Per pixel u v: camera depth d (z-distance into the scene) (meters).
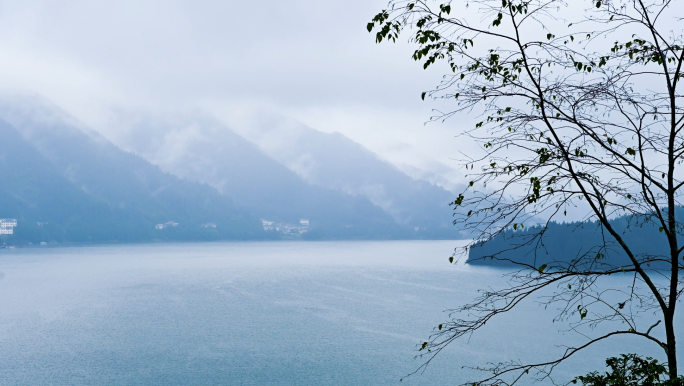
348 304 101.50
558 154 6.74
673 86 6.47
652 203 6.74
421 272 168.88
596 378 7.52
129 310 98.31
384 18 6.41
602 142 6.53
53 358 63.34
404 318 85.75
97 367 59.06
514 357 59.28
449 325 7.70
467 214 6.61
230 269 186.25
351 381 52.53
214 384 52.12
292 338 72.44
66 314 94.69
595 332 70.25
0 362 61.44
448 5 6.19
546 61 6.51
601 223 7.20
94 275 166.25
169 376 55.22
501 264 183.00
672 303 6.80
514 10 6.26
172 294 120.62
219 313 93.31
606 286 69.31
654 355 57.75
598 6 6.43
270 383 52.22
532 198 6.45
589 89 6.62
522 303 91.75
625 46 6.86
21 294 123.00
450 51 6.39
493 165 6.73
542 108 6.56
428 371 54.59
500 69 6.56
